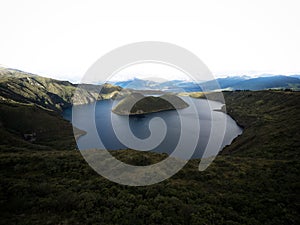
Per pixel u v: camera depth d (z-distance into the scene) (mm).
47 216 9352
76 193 11109
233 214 10672
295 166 19562
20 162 17344
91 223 8867
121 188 11961
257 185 15086
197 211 10312
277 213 11188
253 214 11164
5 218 9164
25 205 10062
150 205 10383
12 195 11102
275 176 17141
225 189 14391
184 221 9578
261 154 32219
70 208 10008
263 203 12211
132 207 10289
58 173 15289
